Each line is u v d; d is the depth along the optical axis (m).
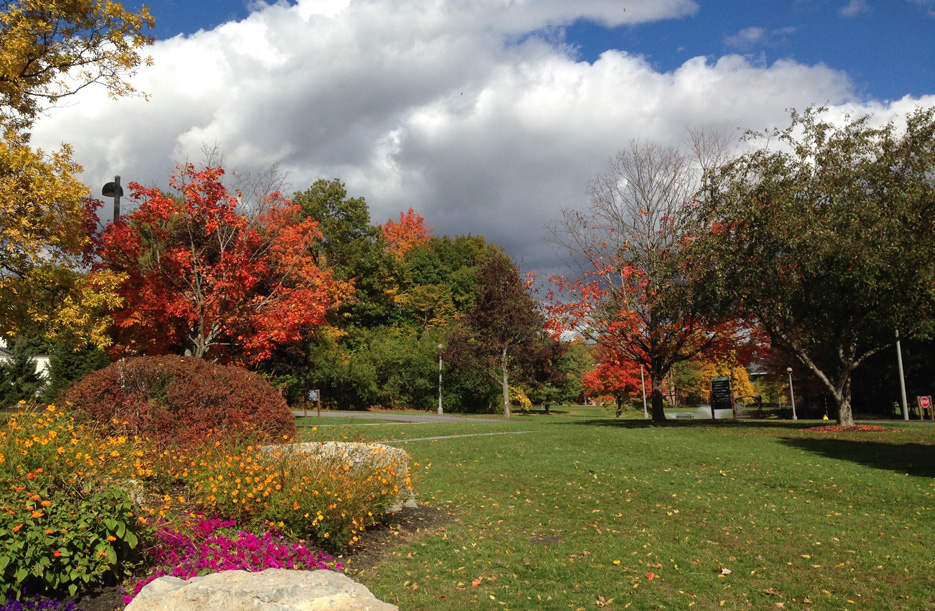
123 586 5.24
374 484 7.81
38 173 13.78
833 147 20.38
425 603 5.87
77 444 6.04
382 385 47.62
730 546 7.80
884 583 6.41
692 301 22.08
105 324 15.51
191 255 20.09
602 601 5.97
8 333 14.97
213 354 22.50
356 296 49.94
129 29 15.62
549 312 27.58
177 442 9.50
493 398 49.28
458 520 9.09
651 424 25.47
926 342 36.75
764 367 48.53
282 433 11.00
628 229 26.28
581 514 9.48
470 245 66.88
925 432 19.83
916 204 18.33
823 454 15.18
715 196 22.12
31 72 14.84
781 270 19.80
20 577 4.68
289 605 3.87
